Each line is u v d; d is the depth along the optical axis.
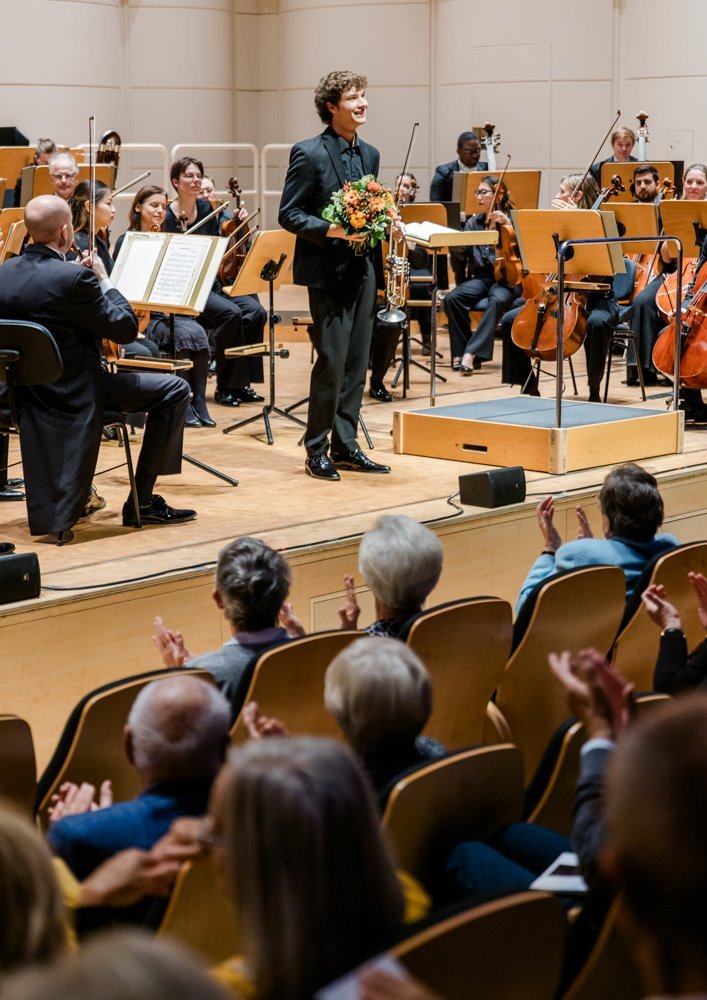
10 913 1.22
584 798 1.86
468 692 3.23
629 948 1.84
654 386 7.66
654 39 10.97
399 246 5.73
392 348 7.27
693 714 1.11
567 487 5.16
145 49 12.32
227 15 12.66
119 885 1.88
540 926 1.60
